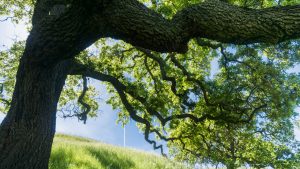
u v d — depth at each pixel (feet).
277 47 34.55
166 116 39.91
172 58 39.96
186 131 42.29
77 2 18.10
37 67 23.02
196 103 39.32
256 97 36.22
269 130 42.04
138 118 38.91
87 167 51.16
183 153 46.88
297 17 16.39
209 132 41.32
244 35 16.89
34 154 24.52
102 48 45.14
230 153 42.19
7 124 24.54
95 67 40.04
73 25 19.24
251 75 35.96
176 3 36.47
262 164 43.27
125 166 61.87
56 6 28.27
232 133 41.32
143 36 17.87
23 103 24.17
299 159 44.65
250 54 35.58
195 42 40.19
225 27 16.99
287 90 33.24
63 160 50.31
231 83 36.22
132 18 17.66
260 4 32.53
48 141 25.54
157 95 42.37
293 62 34.88
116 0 17.75
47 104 24.84
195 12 17.58
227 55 37.11
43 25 20.04
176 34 17.85
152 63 47.62
